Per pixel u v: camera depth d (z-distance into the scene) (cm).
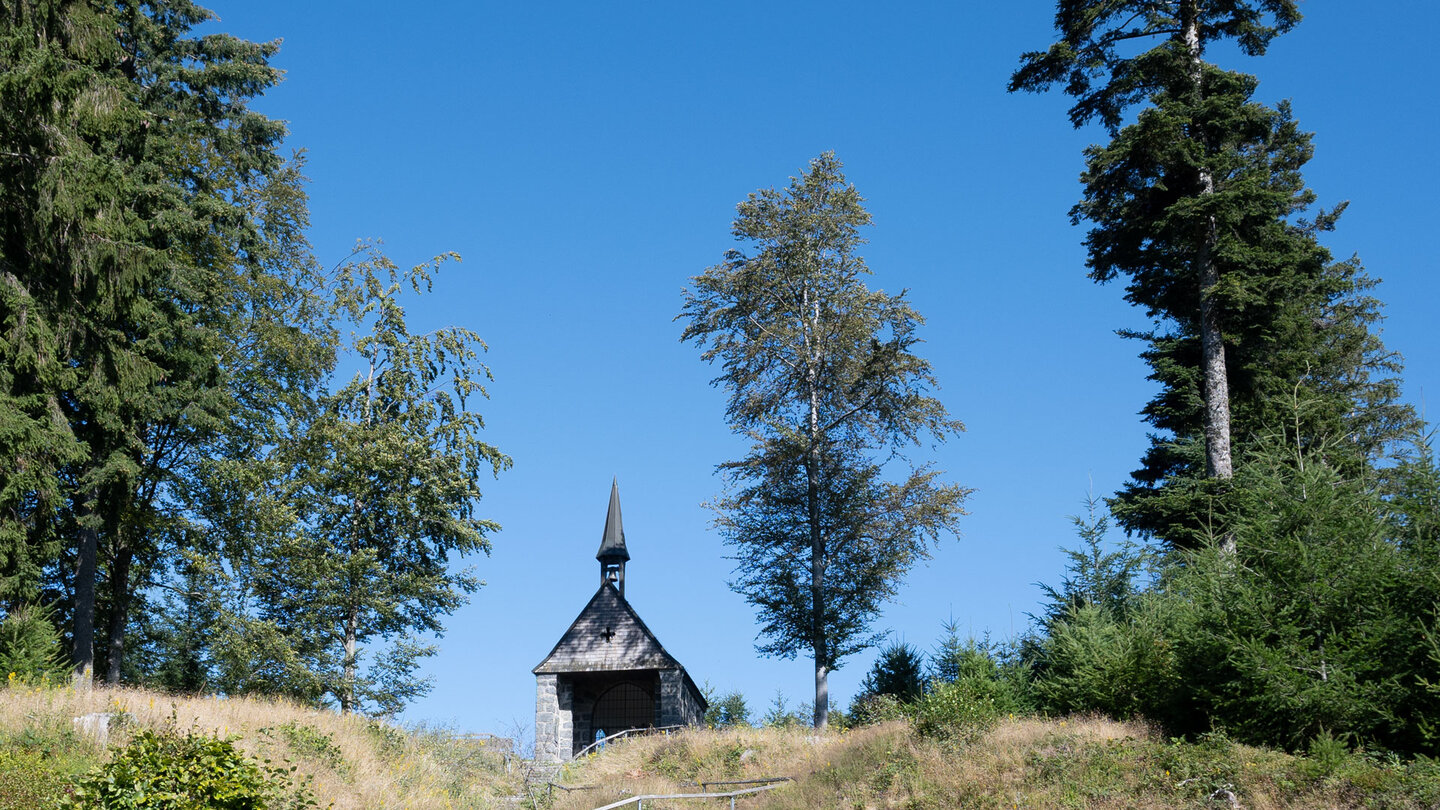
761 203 3269
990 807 1747
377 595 3105
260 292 3247
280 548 3088
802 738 2698
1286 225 2767
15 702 1675
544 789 2584
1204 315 2506
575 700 4069
